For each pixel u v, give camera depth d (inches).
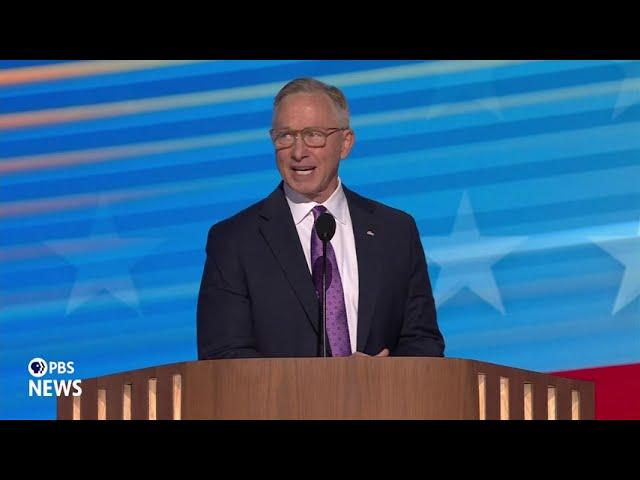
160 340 986.7
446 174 992.2
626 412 978.7
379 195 990.4
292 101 712.4
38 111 995.9
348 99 995.9
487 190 991.6
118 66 999.0
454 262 988.6
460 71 997.2
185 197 993.5
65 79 998.4
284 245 705.0
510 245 987.9
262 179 997.2
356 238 716.7
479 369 609.9
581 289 985.5
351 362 580.7
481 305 986.7
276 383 582.9
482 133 992.9
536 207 989.8
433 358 581.6
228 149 997.2
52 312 984.9
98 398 655.8
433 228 990.4
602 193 989.8
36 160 993.5
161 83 999.6
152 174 994.1
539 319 984.9
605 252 986.7
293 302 694.5
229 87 1000.2
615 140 992.2
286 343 691.4
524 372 633.6
